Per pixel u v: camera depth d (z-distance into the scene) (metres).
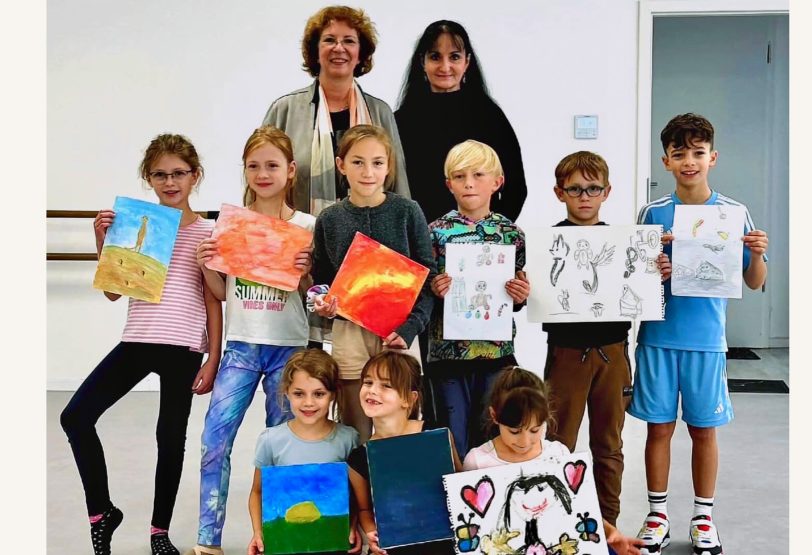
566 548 1.90
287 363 2.09
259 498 2.11
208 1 4.40
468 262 2.30
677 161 2.37
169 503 2.35
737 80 5.65
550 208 4.41
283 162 2.29
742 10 4.31
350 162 2.21
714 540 2.35
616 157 4.39
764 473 3.10
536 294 2.35
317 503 2.01
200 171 2.44
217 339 2.44
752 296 5.83
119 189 4.52
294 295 2.32
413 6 4.28
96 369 2.33
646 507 2.75
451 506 1.89
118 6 4.42
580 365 2.35
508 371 2.03
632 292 2.32
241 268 2.27
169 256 2.31
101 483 2.27
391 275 2.20
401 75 4.29
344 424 2.26
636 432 3.77
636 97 4.37
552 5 4.32
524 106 4.36
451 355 2.34
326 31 2.93
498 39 4.33
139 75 4.45
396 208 2.25
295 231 2.30
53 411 4.07
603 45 4.34
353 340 2.24
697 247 2.32
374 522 2.07
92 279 4.52
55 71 4.46
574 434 2.38
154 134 4.48
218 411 2.27
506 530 1.89
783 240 5.76
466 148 2.33
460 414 2.34
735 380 4.81
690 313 2.35
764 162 5.70
